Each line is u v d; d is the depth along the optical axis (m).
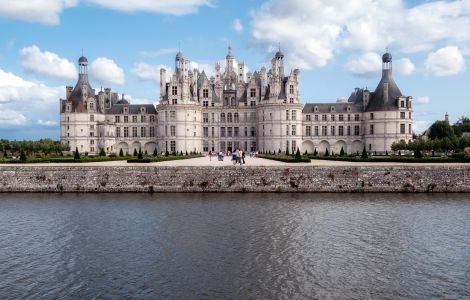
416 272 29.31
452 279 28.12
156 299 25.06
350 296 25.53
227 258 31.84
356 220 43.69
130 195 60.09
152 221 43.44
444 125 141.12
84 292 26.08
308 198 56.75
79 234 38.78
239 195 59.47
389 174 61.53
